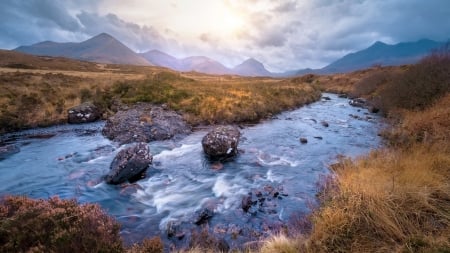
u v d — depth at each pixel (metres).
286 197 8.49
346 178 6.57
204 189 9.55
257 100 25.92
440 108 13.95
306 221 6.11
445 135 8.88
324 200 6.29
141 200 8.78
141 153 11.27
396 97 22.23
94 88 26.89
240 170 11.40
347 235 4.29
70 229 3.98
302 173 10.69
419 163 6.43
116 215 7.74
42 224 4.08
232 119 21.44
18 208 4.70
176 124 18.58
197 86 30.62
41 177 10.66
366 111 27.94
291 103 30.83
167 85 28.42
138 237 6.53
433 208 4.46
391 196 4.82
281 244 4.48
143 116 18.56
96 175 10.84
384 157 8.22
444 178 5.45
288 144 15.37
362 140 15.61
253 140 16.30
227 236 6.41
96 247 3.91
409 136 11.04
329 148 14.26
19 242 3.74
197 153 13.81
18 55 81.31
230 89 30.02
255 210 7.68
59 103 21.97
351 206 4.77
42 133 17.61
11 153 13.49
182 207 8.20
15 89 22.20
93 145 15.10
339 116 24.95
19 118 18.48
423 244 3.67
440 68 18.67
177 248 5.99
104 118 21.98
